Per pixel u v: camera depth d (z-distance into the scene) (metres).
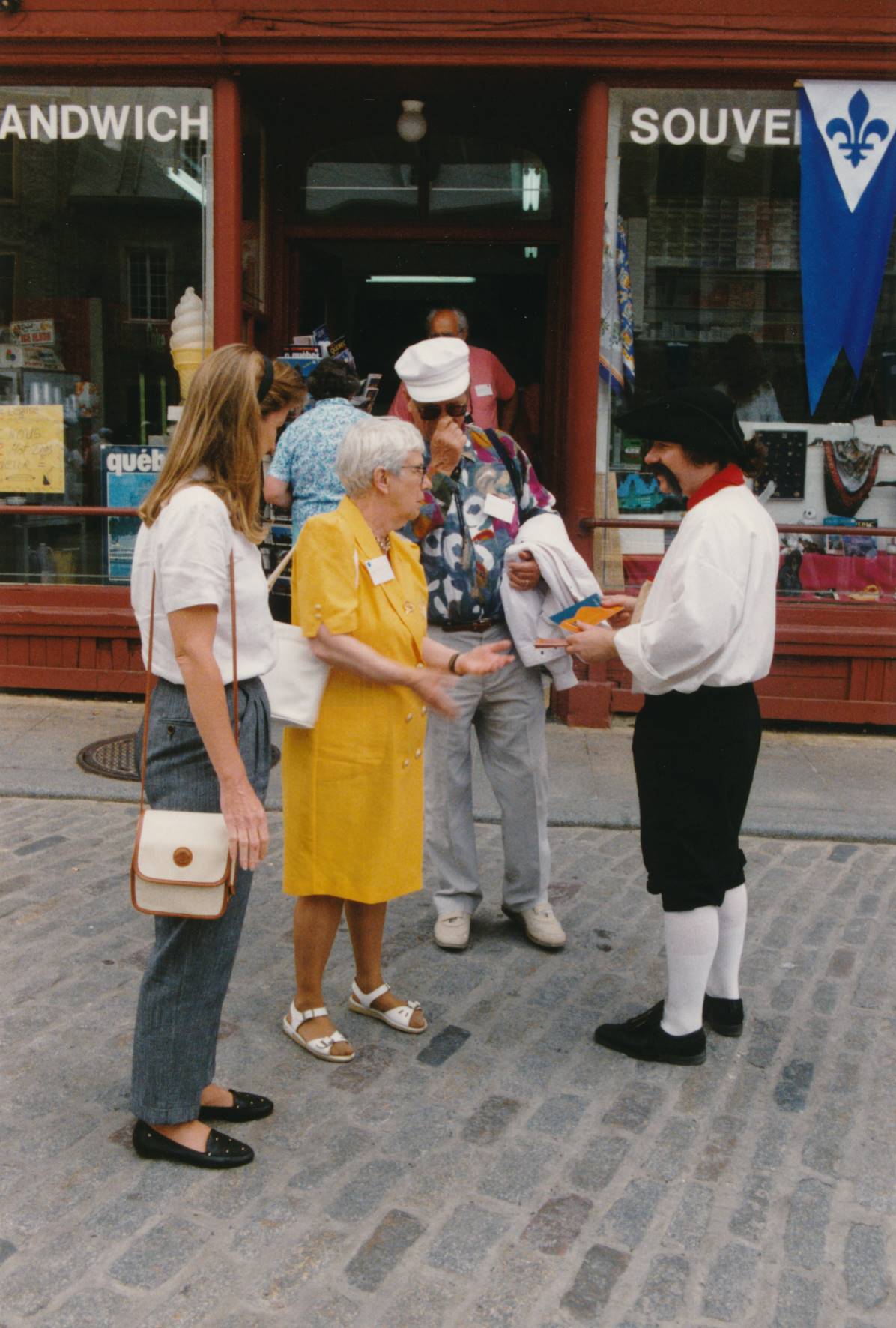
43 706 6.04
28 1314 2.06
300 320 6.86
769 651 2.83
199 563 2.17
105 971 3.34
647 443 6.01
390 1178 2.48
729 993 3.10
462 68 5.69
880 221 5.84
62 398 6.24
